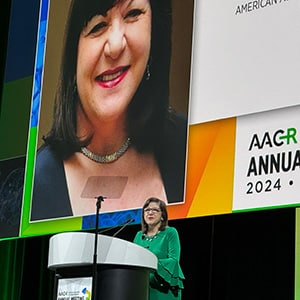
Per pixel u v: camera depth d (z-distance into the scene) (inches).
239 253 218.7
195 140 209.9
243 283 215.2
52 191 240.4
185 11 220.7
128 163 224.7
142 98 226.2
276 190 188.5
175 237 173.6
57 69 250.8
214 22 212.2
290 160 187.6
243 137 198.7
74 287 142.6
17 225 247.4
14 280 273.0
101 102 235.9
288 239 208.4
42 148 247.3
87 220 228.4
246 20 204.2
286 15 195.5
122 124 229.1
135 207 219.1
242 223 220.2
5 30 287.7
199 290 225.0
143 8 232.2
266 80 196.2
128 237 244.5
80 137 238.2
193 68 214.5
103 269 140.2
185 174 209.9
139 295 139.6
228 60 206.1
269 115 194.2
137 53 230.7
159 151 217.9
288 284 204.8
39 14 261.3
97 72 239.3
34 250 273.3
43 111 251.0
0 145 261.0
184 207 208.4
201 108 210.1
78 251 139.3
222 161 202.2
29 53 262.2
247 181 195.2
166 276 163.8
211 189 203.0
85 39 245.0
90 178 231.9
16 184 252.1
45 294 267.4
